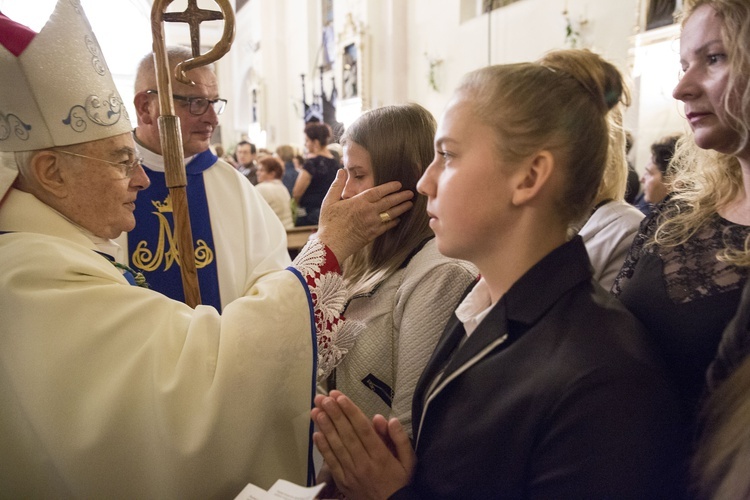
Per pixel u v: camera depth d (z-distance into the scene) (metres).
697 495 0.62
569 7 5.80
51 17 1.10
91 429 0.96
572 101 0.74
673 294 0.88
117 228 1.23
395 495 0.82
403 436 0.88
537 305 0.75
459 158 0.75
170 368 1.01
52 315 1.00
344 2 9.44
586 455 0.65
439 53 7.69
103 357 1.01
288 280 1.13
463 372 0.80
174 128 1.27
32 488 1.01
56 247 1.07
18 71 1.06
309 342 1.11
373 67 8.78
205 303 1.92
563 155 0.73
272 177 5.00
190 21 1.25
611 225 1.50
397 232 1.27
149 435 0.99
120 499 1.00
